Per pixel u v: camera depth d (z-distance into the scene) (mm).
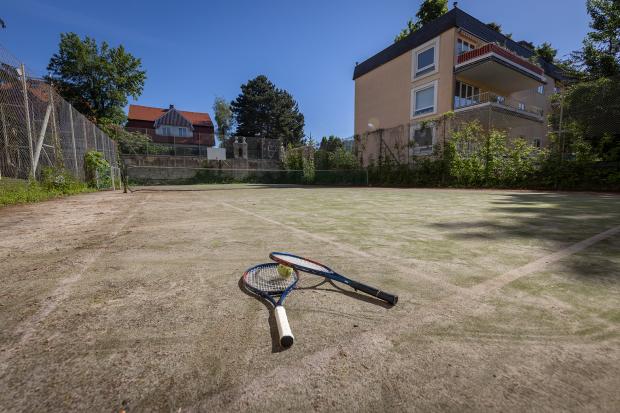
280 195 10453
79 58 25797
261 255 2627
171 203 7410
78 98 26141
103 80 26734
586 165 10070
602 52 15078
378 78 22438
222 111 51969
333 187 17484
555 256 2500
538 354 1164
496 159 12617
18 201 6887
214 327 1382
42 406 911
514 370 1070
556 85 25766
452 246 2879
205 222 4414
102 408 903
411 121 20031
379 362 1122
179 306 1604
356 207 6355
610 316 1465
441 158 14930
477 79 18906
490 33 19016
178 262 2414
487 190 11750
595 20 15250
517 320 1435
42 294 1769
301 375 1050
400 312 1531
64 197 8633
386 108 21859
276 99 49438
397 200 7898
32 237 3340
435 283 1930
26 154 7852
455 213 5137
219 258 2533
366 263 2367
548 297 1695
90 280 2002
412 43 19594
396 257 2527
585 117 10680
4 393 964
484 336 1296
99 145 13188
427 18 25219
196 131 42250
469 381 1017
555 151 10977
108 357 1156
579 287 1837
